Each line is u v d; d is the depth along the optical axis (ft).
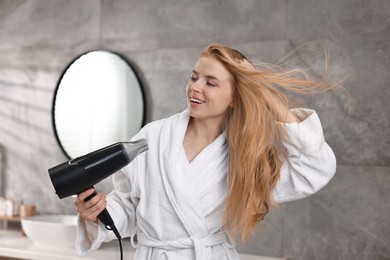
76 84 9.00
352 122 7.17
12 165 9.68
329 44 7.30
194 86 4.16
